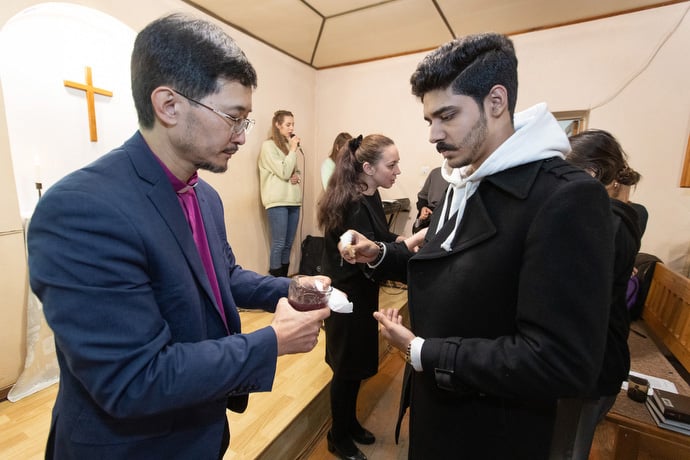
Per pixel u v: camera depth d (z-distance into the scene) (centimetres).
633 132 255
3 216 155
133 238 53
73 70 193
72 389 60
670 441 104
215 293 75
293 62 346
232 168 287
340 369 142
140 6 213
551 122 66
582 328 53
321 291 74
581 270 53
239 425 149
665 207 252
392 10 255
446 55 62
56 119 188
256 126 308
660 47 241
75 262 48
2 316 157
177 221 62
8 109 170
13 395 160
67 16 187
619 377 95
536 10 251
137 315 51
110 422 58
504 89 63
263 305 91
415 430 81
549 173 61
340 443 151
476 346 63
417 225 290
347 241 106
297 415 157
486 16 262
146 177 59
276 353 61
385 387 213
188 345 56
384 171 143
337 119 381
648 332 212
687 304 164
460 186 75
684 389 144
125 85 219
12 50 169
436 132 67
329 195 144
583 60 264
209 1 241
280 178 298
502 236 63
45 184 187
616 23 251
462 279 67
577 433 101
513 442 68
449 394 73
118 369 49
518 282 62
